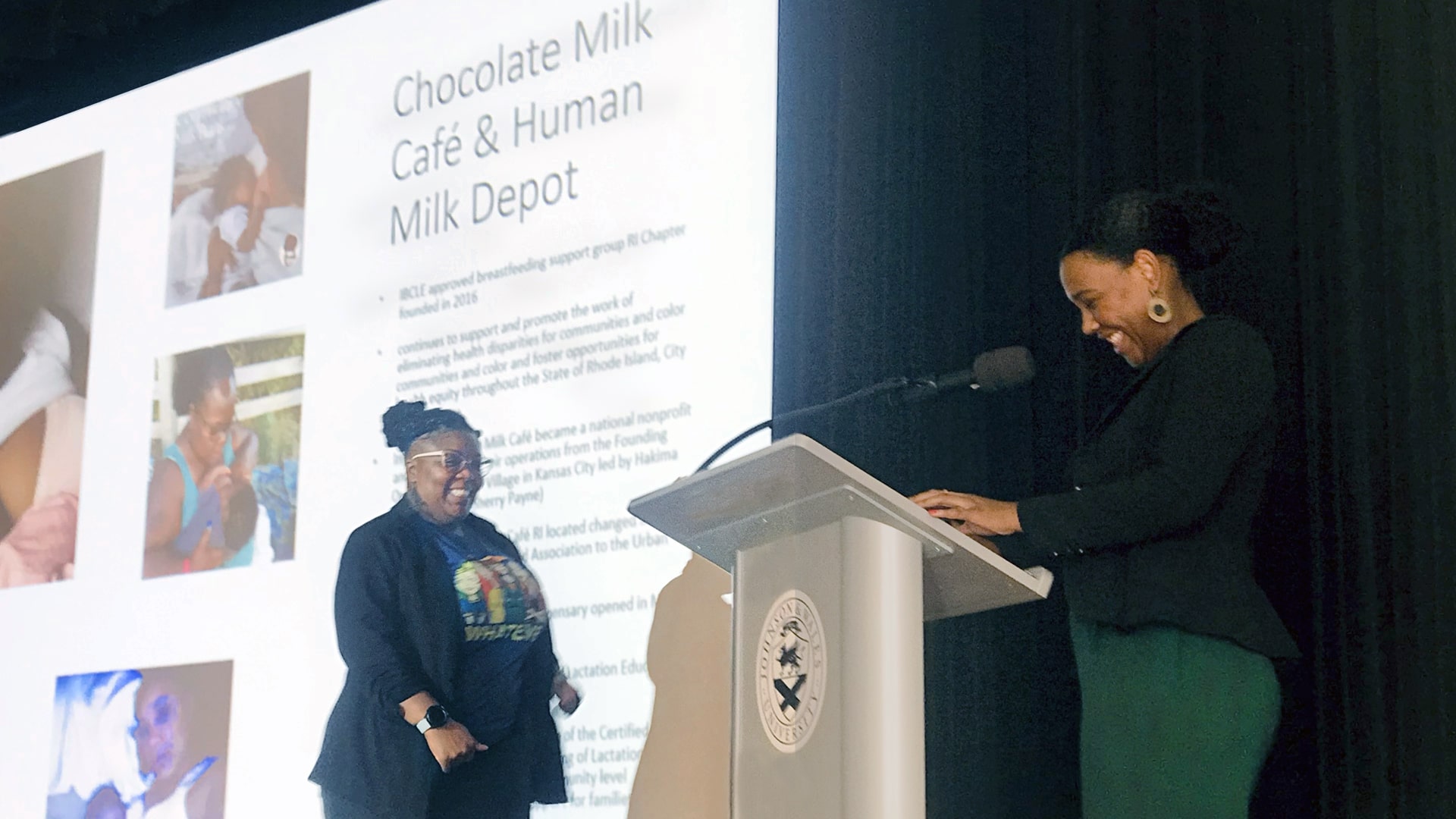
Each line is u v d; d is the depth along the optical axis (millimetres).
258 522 2980
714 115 2805
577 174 2900
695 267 2740
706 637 2504
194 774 2873
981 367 2092
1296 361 2391
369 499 2873
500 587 2646
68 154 3553
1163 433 1979
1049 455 2602
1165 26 2658
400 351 2965
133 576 3096
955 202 2797
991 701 2510
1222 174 2545
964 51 2857
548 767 2523
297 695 2807
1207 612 1908
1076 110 2717
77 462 3266
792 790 1514
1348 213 2377
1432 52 2357
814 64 2980
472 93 3062
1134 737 1901
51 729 3088
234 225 3250
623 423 2703
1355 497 2271
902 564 1490
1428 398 2250
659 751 2479
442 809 2523
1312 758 2232
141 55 3521
